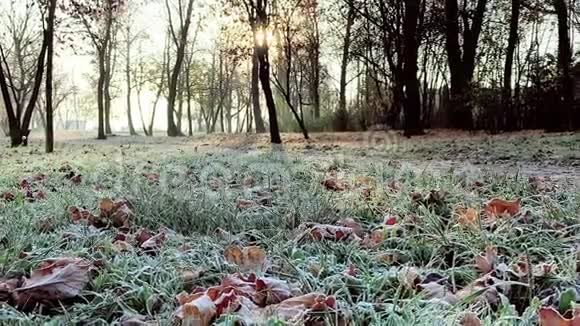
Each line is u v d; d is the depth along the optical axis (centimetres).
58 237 230
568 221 257
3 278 179
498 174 505
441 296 157
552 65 1469
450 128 1773
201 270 188
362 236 256
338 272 185
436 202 311
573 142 1076
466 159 880
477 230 230
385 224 258
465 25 1720
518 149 1012
